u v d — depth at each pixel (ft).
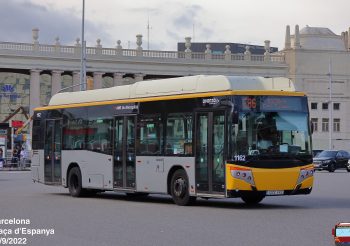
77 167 88.53
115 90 82.79
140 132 77.46
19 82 340.18
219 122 67.21
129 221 56.85
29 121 226.17
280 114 67.62
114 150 81.35
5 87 336.29
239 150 65.62
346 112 372.79
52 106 94.94
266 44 362.94
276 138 67.10
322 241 44.29
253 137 66.23
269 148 66.64
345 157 190.80
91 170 85.46
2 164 197.77
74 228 52.16
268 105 67.26
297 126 68.28
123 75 339.36
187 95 71.36
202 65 344.28
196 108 70.03
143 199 84.07
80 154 87.66
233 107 65.82
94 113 85.66
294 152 67.67
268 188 66.28
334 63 372.17
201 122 69.36
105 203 76.95
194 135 70.08
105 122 83.41
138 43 336.90
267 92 67.41
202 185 68.95
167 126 73.72
